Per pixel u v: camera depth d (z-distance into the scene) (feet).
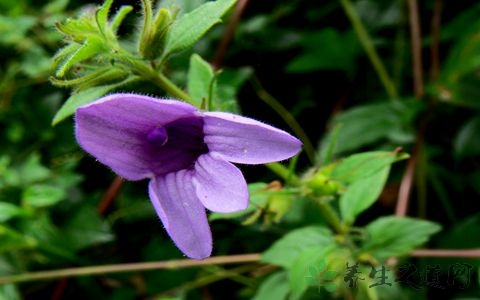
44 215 0.78
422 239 0.61
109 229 0.79
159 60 0.53
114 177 0.86
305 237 0.62
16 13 0.91
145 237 0.82
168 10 0.51
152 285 0.77
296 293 0.58
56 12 0.90
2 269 0.76
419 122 0.81
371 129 0.78
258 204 0.60
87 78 0.50
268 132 0.42
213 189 0.45
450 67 0.81
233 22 0.84
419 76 0.84
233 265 0.78
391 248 0.61
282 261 0.62
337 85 0.88
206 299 0.77
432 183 0.80
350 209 0.62
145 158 0.46
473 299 0.66
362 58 0.88
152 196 0.46
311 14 0.93
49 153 0.86
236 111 0.59
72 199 0.82
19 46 0.89
